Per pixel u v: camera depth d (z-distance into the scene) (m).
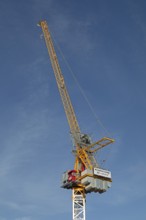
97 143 176.75
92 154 177.62
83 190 172.75
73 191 173.38
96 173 169.75
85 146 179.00
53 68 193.88
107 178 172.38
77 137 181.88
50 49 196.25
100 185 169.25
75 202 171.38
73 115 186.50
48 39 197.50
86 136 181.12
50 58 195.25
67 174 175.25
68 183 173.12
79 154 178.38
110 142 174.88
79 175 174.25
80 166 177.38
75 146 180.62
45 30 199.00
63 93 190.00
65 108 188.00
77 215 169.50
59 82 191.62
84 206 170.88
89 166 173.25
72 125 184.75
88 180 168.12
